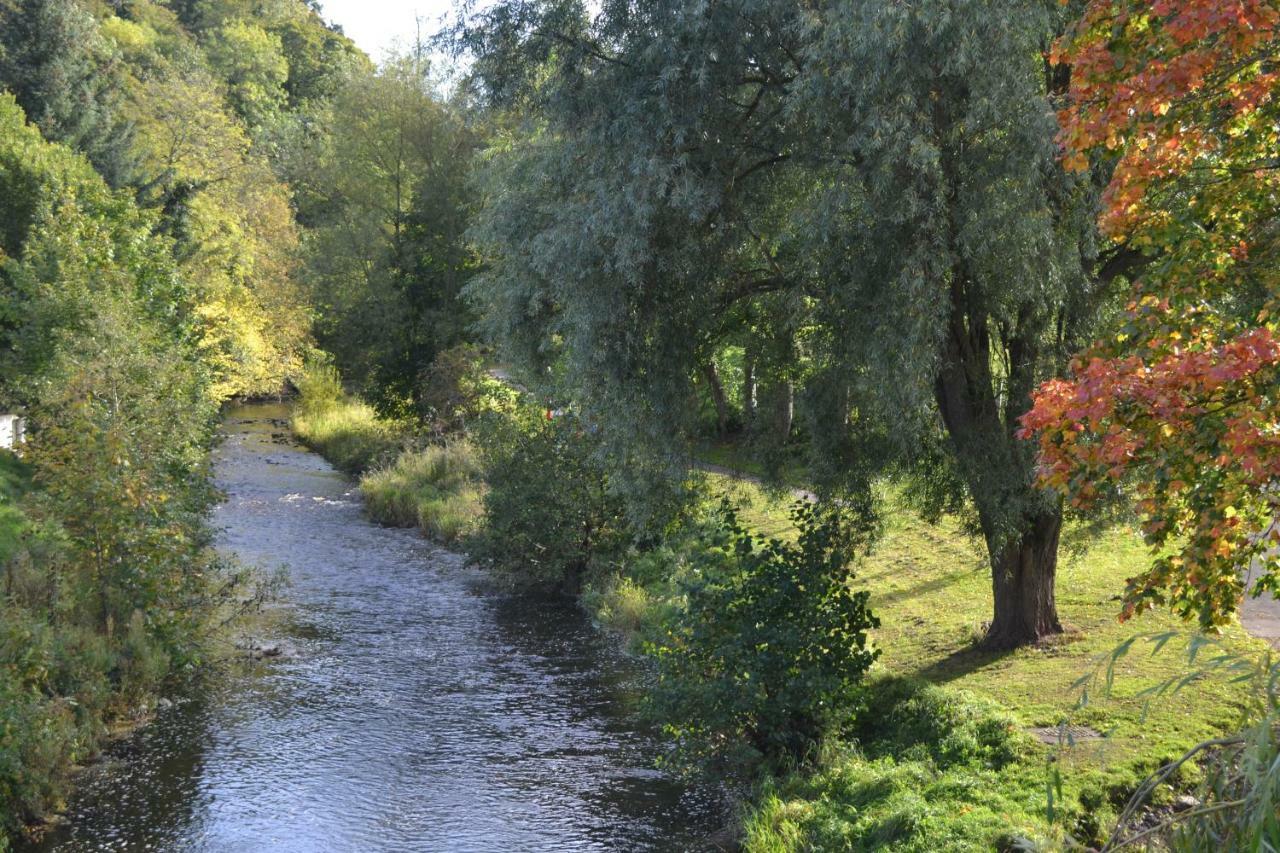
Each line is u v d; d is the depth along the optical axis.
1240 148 8.32
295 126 77.00
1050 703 13.21
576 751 15.01
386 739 15.39
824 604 13.81
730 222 14.45
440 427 37.94
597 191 13.72
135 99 53.56
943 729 12.74
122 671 16.38
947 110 12.77
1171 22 6.62
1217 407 6.96
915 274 12.33
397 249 42.84
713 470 27.55
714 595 13.95
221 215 51.69
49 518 17.53
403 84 43.91
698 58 13.28
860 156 13.22
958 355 14.58
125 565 17.16
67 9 45.28
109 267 25.95
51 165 33.88
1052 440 7.52
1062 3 7.98
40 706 13.61
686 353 15.03
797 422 16.28
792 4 13.26
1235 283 7.97
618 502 23.69
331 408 50.78
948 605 19.06
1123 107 7.24
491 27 14.96
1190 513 7.96
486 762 14.59
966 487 15.74
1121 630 15.99
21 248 33.00
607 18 14.49
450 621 21.75
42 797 12.90
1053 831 9.51
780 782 12.66
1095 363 7.21
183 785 13.73
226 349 46.78
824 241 12.73
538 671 18.64
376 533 30.00
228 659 18.95
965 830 9.84
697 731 13.44
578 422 23.33
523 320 16.55
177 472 20.06
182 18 88.12
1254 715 4.64
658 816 12.85
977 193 12.32
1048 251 12.54
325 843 12.17
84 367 18.06
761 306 16.11
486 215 17.88
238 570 24.61
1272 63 7.91
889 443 15.02
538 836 12.33
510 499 24.03
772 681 13.29
